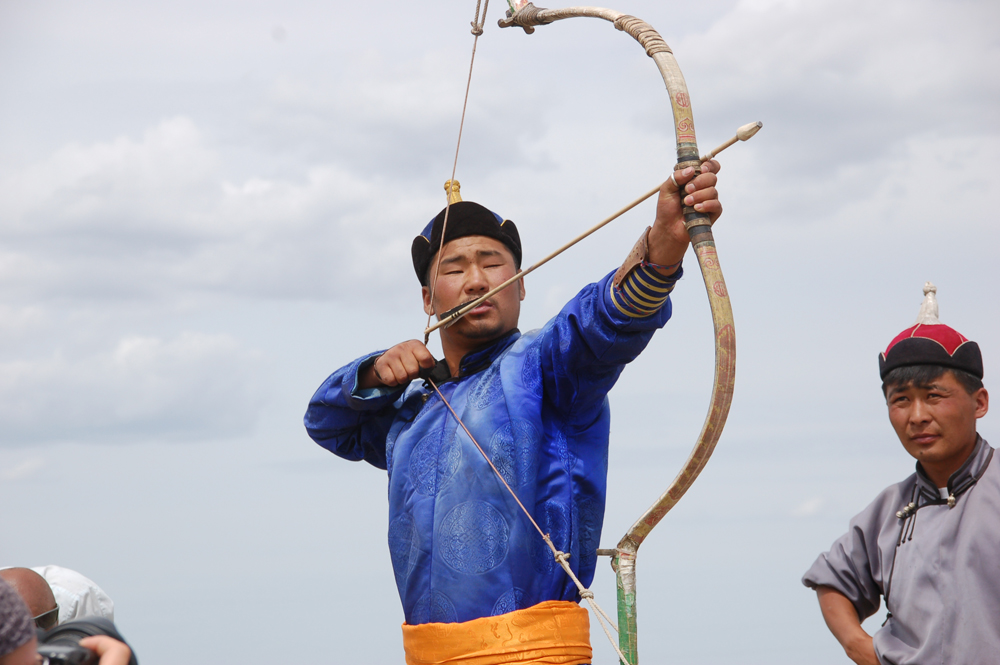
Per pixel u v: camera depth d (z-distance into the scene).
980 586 4.70
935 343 4.93
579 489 5.47
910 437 4.95
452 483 5.41
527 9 5.94
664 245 4.88
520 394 5.45
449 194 6.15
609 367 5.27
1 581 3.27
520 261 6.09
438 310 5.91
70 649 3.55
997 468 4.87
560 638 5.12
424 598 5.35
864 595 5.24
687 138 4.85
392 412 6.06
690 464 4.71
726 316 4.62
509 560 5.21
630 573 4.91
